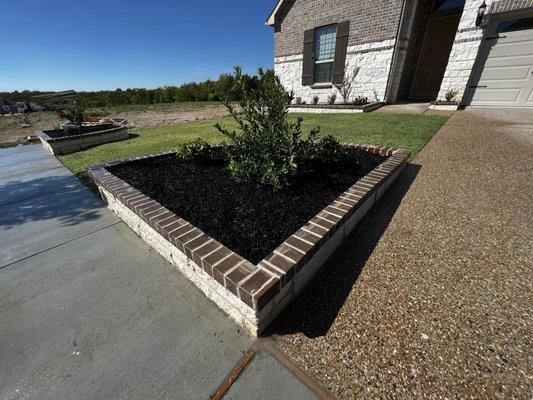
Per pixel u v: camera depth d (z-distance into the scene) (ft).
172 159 12.77
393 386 4.01
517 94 21.35
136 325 5.37
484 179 10.59
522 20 19.48
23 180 14.30
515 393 3.82
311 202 8.02
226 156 11.37
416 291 5.67
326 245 6.47
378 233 7.78
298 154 9.33
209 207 7.94
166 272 6.88
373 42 26.30
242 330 5.15
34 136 28.96
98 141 22.48
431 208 8.89
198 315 5.54
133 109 62.08
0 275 7.04
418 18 27.48
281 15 31.96
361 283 5.98
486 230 7.56
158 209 7.64
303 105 30.60
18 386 4.32
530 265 6.19
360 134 17.52
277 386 4.15
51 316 5.67
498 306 5.20
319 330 4.97
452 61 22.79
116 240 8.46
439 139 15.55
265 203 8.05
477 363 4.24
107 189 9.58
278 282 4.78
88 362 4.66
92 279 6.75
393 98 28.68
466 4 20.84
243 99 9.39
